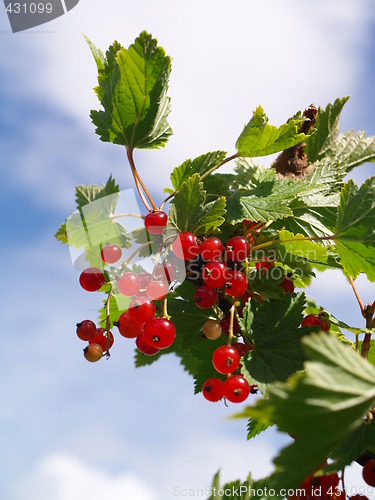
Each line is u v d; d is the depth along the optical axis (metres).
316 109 0.34
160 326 0.28
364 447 0.25
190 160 0.31
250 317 0.29
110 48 0.31
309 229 0.32
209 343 0.31
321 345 0.22
